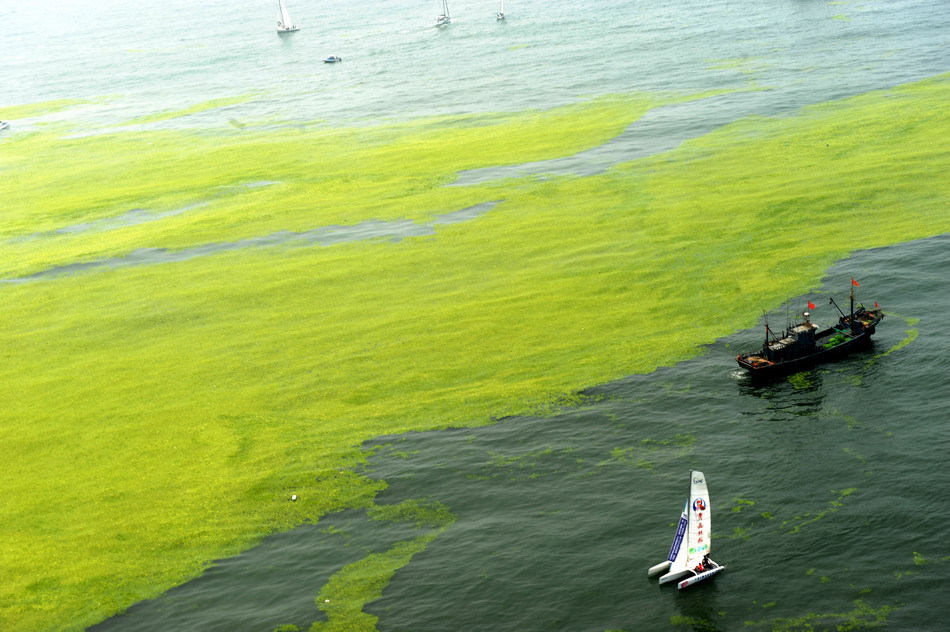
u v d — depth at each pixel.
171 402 82.62
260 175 159.62
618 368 79.38
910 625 48.34
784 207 113.88
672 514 59.16
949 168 119.38
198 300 105.50
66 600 57.97
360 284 105.62
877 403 68.81
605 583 53.94
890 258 94.38
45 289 114.19
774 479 61.44
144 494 68.88
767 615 50.31
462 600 53.88
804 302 87.69
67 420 81.50
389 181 146.88
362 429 74.56
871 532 55.22
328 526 62.62
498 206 128.38
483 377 81.12
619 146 152.75
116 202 152.62
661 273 99.06
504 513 61.50
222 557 60.72
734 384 74.25
